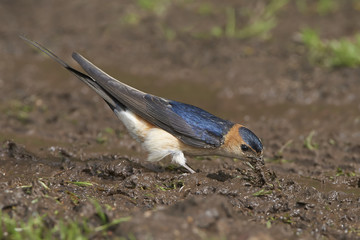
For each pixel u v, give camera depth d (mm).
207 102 20219
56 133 16719
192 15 28844
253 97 20625
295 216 10727
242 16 28406
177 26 27531
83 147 15469
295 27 27078
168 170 13867
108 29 27172
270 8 28859
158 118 13352
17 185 11344
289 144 16531
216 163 14773
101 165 13062
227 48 25078
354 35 25406
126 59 24125
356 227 10367
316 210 10836
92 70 13320
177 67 23391
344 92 20438
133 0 30875
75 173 12844
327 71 22484
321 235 9914
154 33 26781
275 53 24547
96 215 9625
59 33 26688
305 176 14078
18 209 9656
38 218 9258
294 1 30375
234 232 8898
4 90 20422
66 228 8992
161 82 21969
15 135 16312
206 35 26422
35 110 18828
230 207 9586
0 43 25203
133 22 27922
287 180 12383
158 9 29203
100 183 12445
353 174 13977
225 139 13242
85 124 17703
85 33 26750
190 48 25188
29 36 26109
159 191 11633
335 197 11742
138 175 12273
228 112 19375
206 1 30625
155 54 24672
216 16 28625
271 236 9281
